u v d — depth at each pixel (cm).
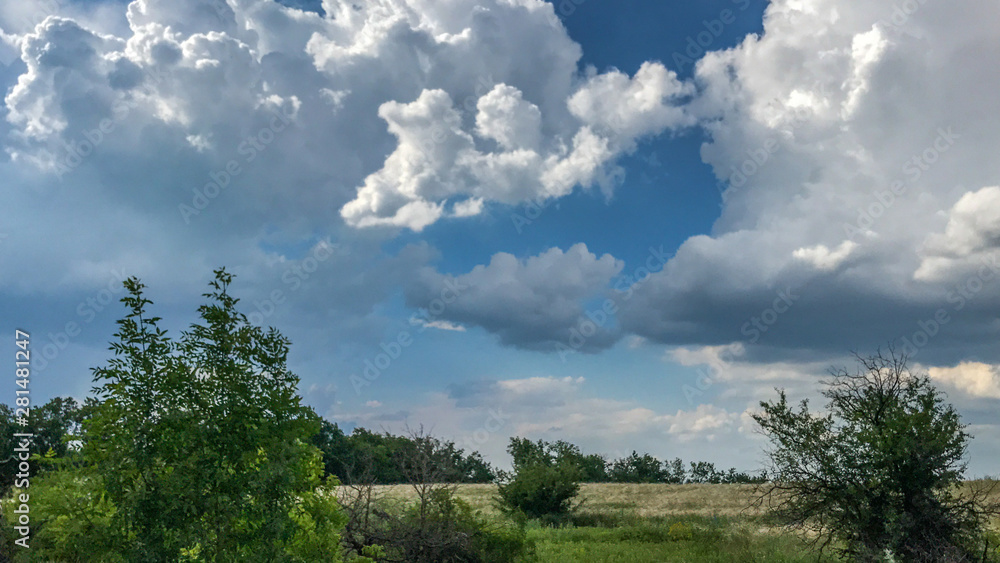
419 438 1526
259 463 856
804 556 1820
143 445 798
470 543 1562
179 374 815
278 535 855
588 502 4431
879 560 1543
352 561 1162
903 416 1589
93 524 827
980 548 1577
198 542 799
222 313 854
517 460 3984
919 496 1580
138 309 834
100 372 809
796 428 1689
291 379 899
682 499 4331
